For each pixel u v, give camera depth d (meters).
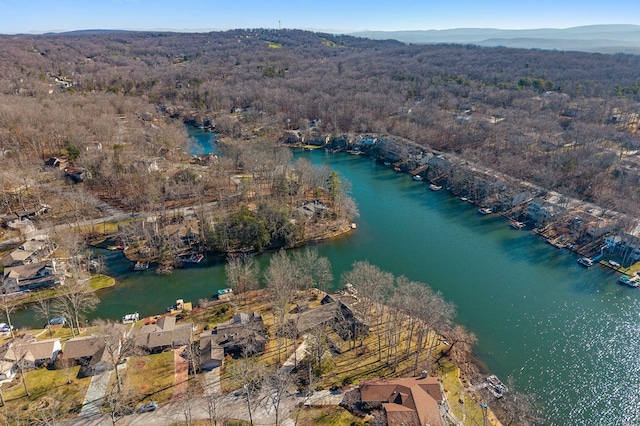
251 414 72.19
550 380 84.12
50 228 132.75
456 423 71.38
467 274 121.75
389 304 92.12
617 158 176.00
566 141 199.75
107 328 88.12
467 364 87.62
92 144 195.88
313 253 122.56
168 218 144.12
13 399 74.38
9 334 92.62
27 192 156.25
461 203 173.38
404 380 77.31
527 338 95.94
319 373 79.06
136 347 86.56
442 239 142.62
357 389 76.69
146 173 164.38
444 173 195.38
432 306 84.69
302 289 111.75
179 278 117.81
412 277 119.69
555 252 134.62
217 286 114.38
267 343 90.25
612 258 129.00
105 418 71.12
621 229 131.75
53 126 193.88
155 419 71.00
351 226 150.12
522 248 137.12
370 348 89.69
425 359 86.75
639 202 145.38
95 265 119.81
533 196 163.50
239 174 188.12
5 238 130.25
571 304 108.44
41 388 77.12
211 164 190.00
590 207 152.88
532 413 76.25
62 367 82.31
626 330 98.69
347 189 176.12
